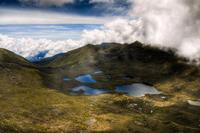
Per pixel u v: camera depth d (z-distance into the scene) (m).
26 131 197.00
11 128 193.25
